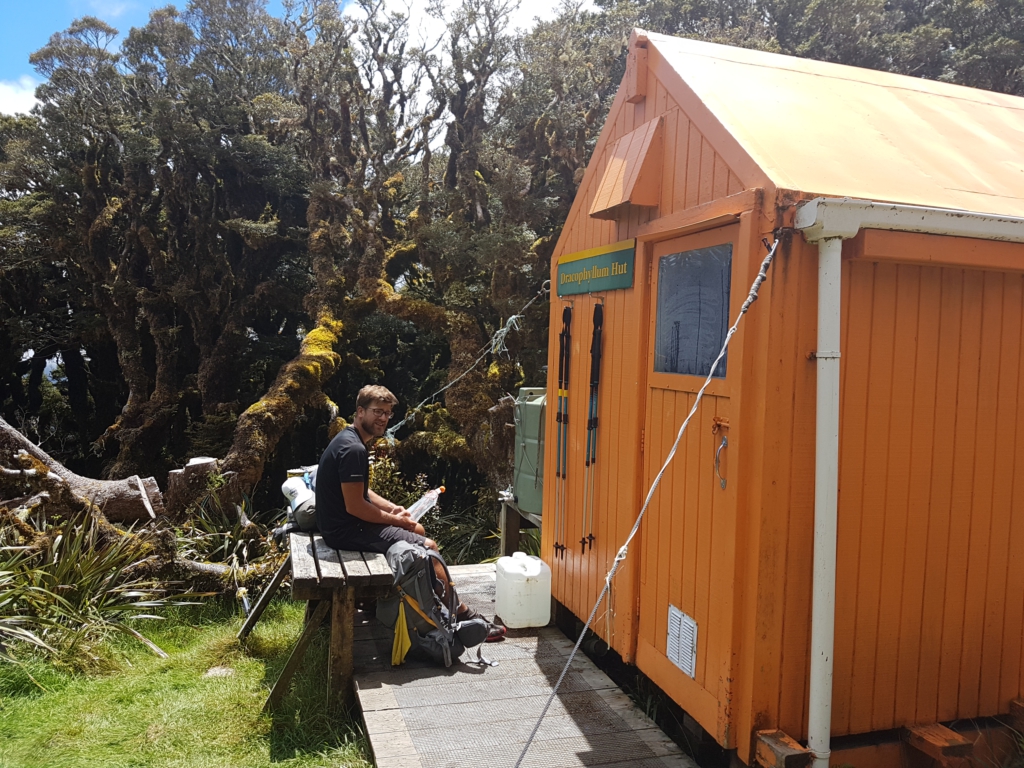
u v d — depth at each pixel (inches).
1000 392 121.1
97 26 513.7
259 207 504.7
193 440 422.0
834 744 117.2
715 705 116.6
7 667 162.9
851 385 111.5
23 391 545.3
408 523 168.2
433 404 387.5
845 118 133.0
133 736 140.7
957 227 105.9
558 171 406.9
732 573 111.8
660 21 612.4
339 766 127.8
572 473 179.8
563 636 178.7
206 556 239.1
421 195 435.5
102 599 196.4
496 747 125.2
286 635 191.2
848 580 113.7
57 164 494.9
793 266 105.9
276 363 470.3
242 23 542.9
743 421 109.9
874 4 553.9
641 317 144.0
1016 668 125.3
